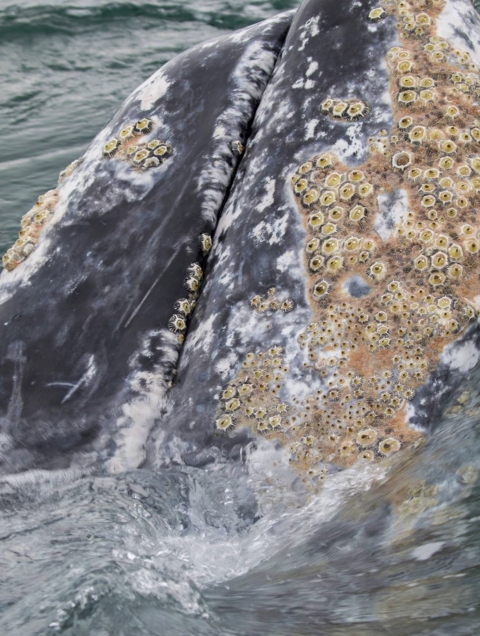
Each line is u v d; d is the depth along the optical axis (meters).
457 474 2.50
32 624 2.26
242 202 3.18
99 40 8.84
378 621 2.01
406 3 3.21
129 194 3.32
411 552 2.32
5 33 8.86
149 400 3.04
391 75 3.12
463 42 3.20
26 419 3.08
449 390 2.82
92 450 3.04
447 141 2.99
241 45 3.51
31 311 3.22
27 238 3.37
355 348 2.87
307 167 3.08
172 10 9.30
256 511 2.79
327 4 3.32
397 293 2.87
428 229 2.91
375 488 2.67
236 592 2.42
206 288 3.14
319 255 2.96
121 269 3.21
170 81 3.52
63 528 2.87
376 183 2.99
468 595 2.00
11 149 7.11
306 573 2.43
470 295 2.87
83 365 3.10
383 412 2.81
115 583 2.35
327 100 3.16
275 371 2.91
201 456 2.92
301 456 2.82
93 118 7.61
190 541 2.79
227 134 3.33
